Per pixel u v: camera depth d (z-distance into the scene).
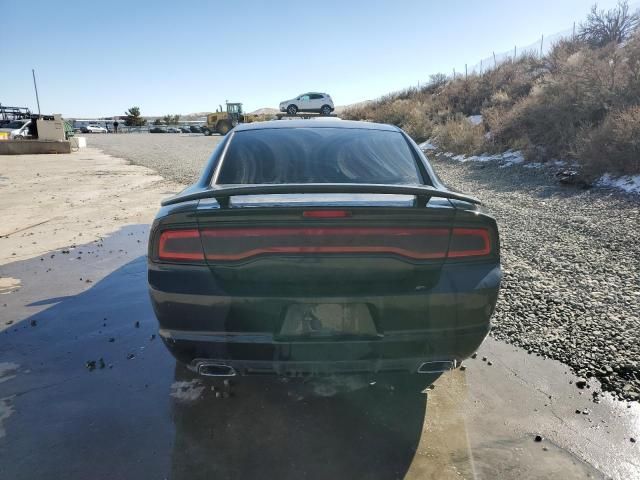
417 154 2.77
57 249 5.33
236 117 40.72
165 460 1.97
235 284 1.96
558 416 2.22
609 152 8.05
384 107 24.61
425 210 1.95
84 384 2.56
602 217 6.05
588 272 4.12
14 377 2.63
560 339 2.95
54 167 15.08
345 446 2.04
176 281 1.97
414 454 1.99
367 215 1.91
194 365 2.05
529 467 1.90
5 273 4.46
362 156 2.65
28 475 1.89
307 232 1.92
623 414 2.23
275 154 2.65
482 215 2.04
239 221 1.93
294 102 36.22
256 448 2.04
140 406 2.36
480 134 14.16
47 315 3.47
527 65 18.80
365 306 1.94
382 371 2.02
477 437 2.09
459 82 22.34
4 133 21.94
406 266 1.97
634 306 3.38
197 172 13.05
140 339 3.09
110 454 2.01
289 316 1.94
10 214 7.44
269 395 2.45
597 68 10.90
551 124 11.19
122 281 4.23
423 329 1.97
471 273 2.02
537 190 8.28
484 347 2.91
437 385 2.50
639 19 15.26
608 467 1.89
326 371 1.98
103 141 35.19
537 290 3.75
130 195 9.40
